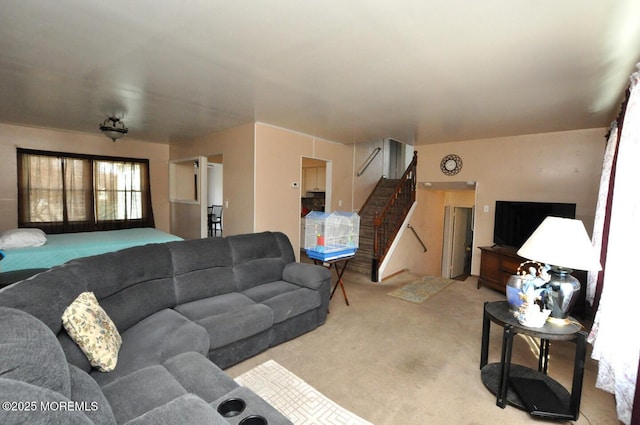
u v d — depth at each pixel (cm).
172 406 112
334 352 262
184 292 255
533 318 191
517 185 487
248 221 463
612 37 189
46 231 525
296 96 321
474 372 236
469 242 818
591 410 197
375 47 212
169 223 678
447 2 159
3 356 88
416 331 307
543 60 223
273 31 194
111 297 202
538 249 194
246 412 128
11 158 491
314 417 184
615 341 200
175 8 171
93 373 154
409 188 608
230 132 495
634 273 187
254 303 261
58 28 194
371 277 494
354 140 570
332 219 376
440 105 336
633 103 209
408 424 180
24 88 310
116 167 602
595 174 422
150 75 272
